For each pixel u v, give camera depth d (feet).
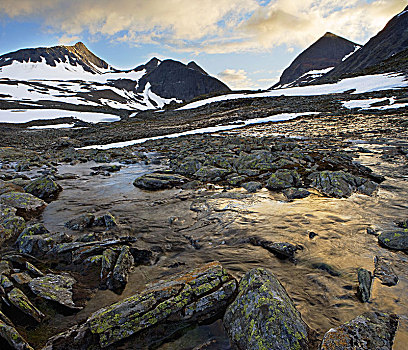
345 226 30.63
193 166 61.16
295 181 46.96
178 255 27.53
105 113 496.64
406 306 17.94
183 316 18.20
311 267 23.57
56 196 48.88
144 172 65.87
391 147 74.23
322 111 188.44
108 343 16.56
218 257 26.58
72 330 17.46
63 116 419.74
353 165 56.44
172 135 159.12
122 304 18.45
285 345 14.40
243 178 51.34
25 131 267.39
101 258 26.14
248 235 30.17
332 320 17.49
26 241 28.68
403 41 618.03
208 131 160.56
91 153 100.37
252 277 19.61
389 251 24.85
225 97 369.50
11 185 49.34
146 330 17.29
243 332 15.93
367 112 159.02
